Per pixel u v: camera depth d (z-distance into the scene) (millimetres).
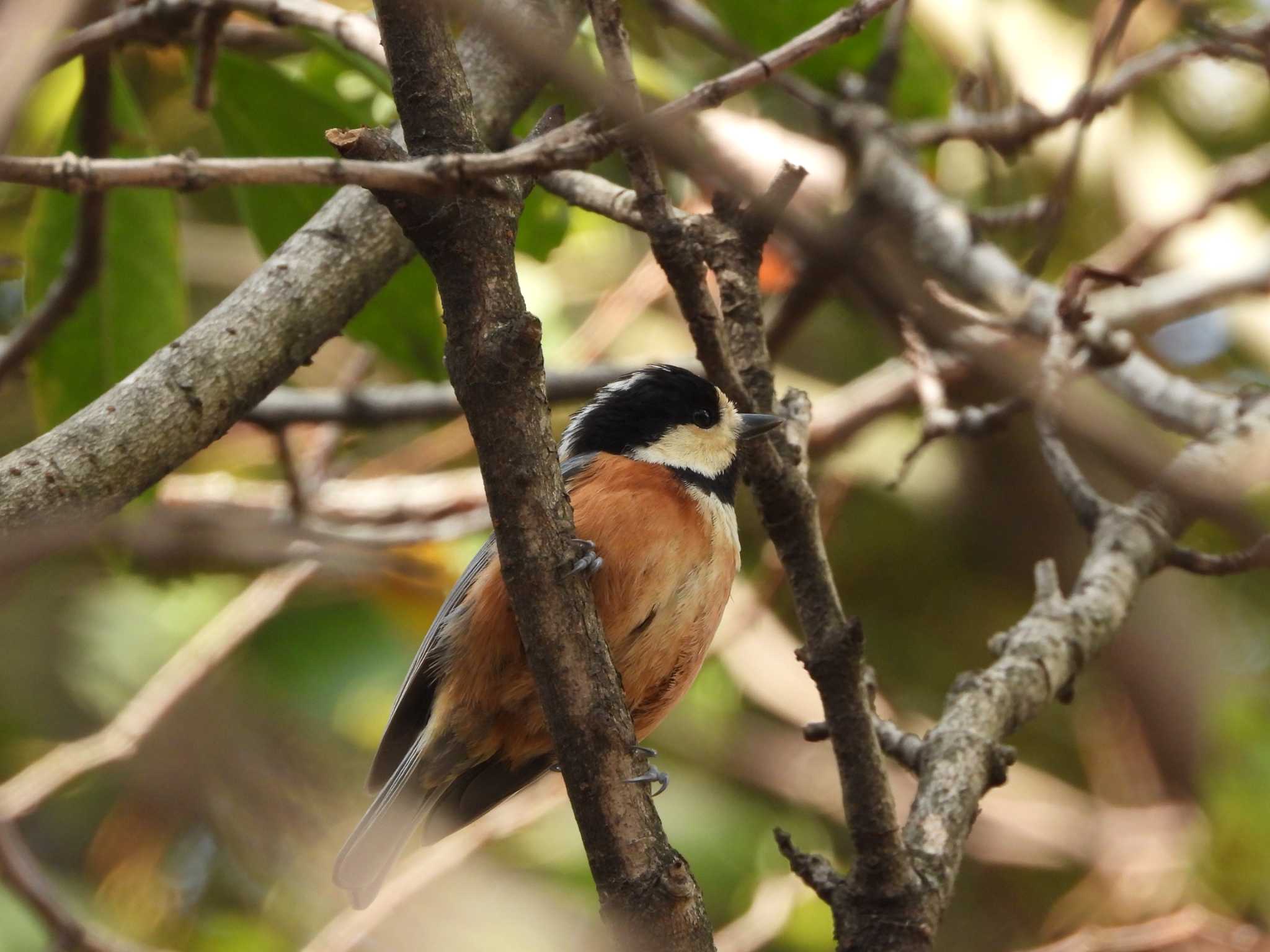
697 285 5820
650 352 12859
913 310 4418
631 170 5711
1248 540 5340
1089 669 12773
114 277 8484
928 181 10852
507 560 5094
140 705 10023
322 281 6719
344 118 8352
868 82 10633
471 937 9898
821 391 13141
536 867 11086
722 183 4543
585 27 9211
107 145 8148
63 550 4973
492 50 7371
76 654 11969
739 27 9609
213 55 7746
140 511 8203
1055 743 14031
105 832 11734
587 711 5086
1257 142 12461
